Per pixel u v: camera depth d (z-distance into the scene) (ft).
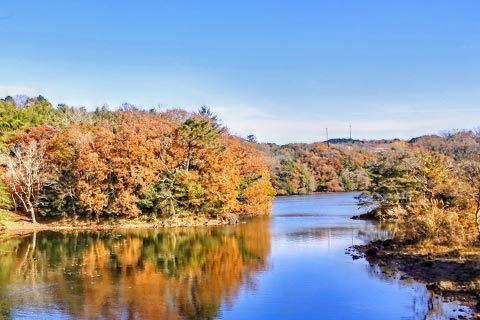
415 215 137.69
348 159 531.09
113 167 204.13
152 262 116.26
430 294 80.43
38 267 110.83
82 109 402.52
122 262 116.67
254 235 166.71
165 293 85.76
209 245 144.25
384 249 125.49
